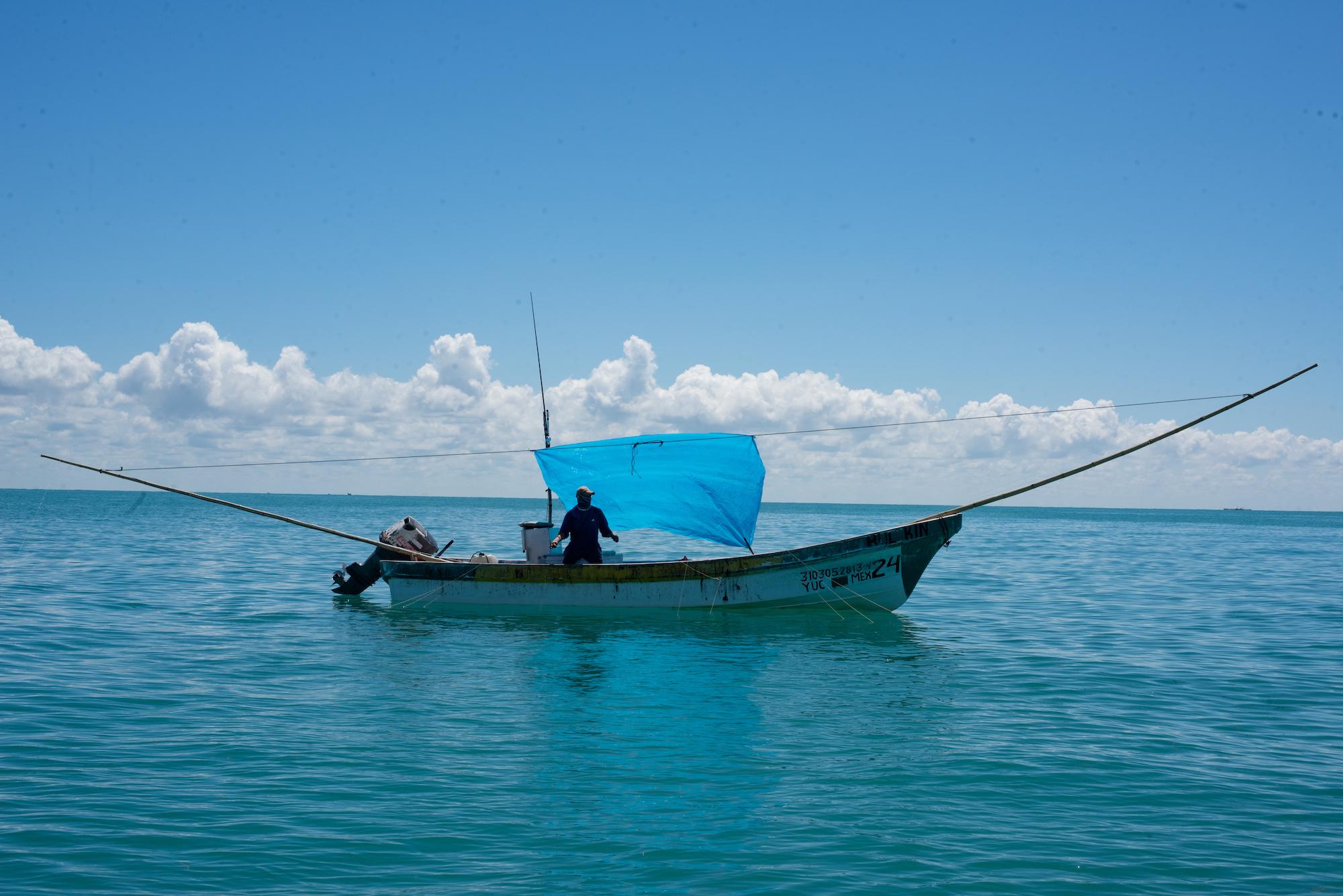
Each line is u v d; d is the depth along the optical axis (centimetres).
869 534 1777
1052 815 773
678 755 930
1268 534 8331
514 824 742
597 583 1875
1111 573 3219
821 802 798
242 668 1364
